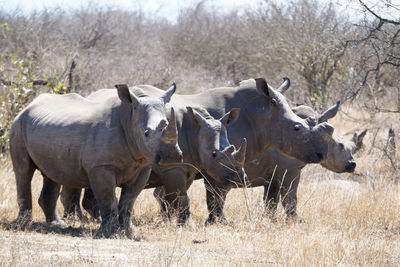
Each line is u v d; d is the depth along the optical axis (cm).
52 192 3294
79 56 7094
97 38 10750
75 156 2928
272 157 3538
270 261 2359
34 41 8038
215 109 3341
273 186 3628
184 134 3169
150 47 11888
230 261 2336
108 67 8375
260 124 3291
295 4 8350
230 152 2919
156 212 3644
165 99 2847
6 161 4528
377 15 3800
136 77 7544
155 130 2648
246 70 9806
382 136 5994
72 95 3244
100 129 2864
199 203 3834
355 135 4175
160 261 2209
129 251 2434
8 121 4612
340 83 6856
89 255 2319
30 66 5050
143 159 2891
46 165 3080
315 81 7469
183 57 11425
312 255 2370
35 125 3138
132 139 2823
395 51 4359
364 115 6894
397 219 3475
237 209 3600
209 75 10125
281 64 8619
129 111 2845
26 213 3216
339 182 4528
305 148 3150
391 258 2528
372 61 5903
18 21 9206
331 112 3462
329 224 3234
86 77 6881
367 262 2416
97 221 3428
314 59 7538
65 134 2955
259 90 3259
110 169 2850
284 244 2594
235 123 3291
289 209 3512
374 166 5025
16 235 2664
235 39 10769
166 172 3170
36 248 2398
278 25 8769
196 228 3112
